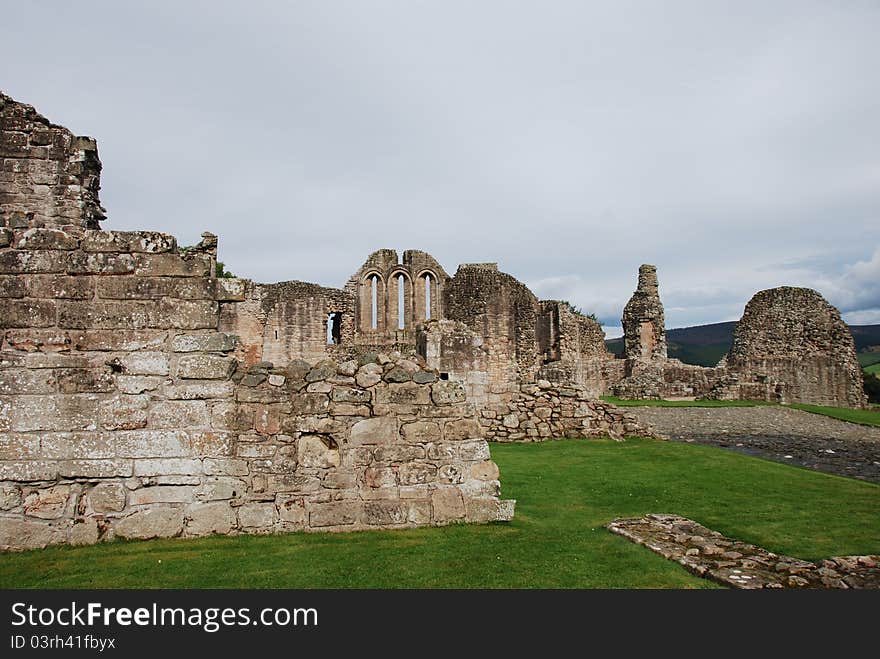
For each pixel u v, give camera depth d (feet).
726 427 86.02
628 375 139.23
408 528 28.02
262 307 124.36
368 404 28.40
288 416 27.68
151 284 27.30
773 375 135.74
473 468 29.19
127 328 26.94
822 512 32.86
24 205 36.52
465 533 27.45
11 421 25.89
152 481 26.50
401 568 23.24
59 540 25.64
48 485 25.86
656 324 138.00
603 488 38.88
